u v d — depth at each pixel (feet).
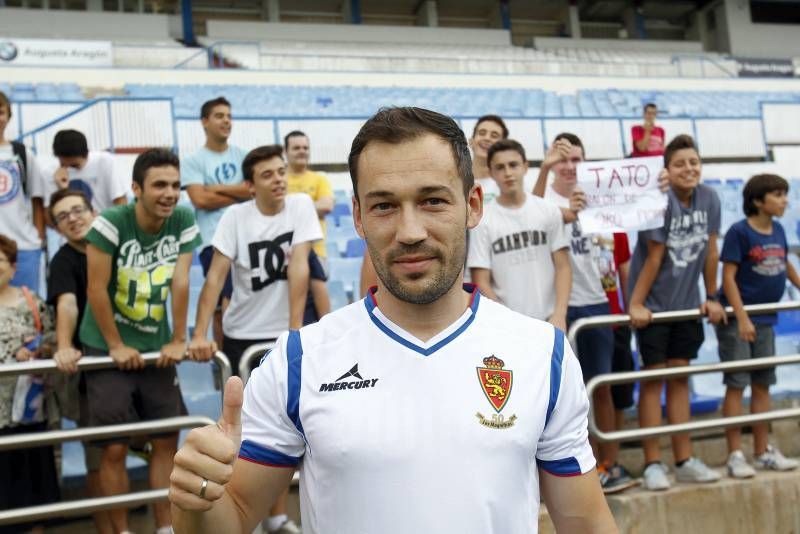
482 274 11.34
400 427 3.74
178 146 35.35
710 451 13.58
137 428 9.14
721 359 12.51
